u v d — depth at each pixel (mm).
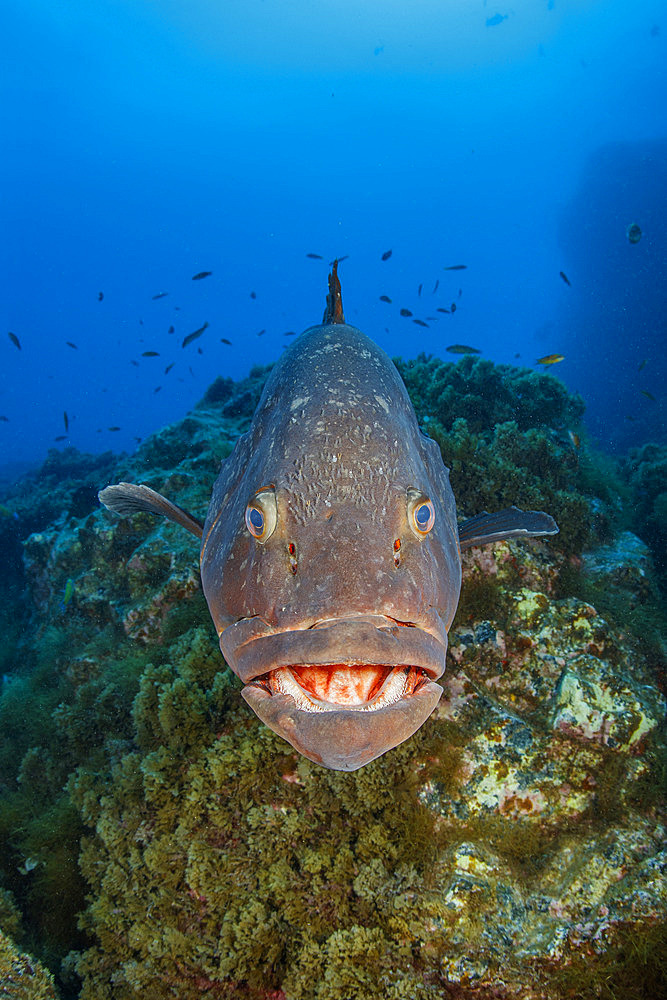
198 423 1636
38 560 1298
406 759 616
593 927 517
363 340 561
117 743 775
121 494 642
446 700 665
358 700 387
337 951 518
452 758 614
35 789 838
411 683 389
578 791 601
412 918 531
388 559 382
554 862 569
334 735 337
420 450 534
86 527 1193
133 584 1022
